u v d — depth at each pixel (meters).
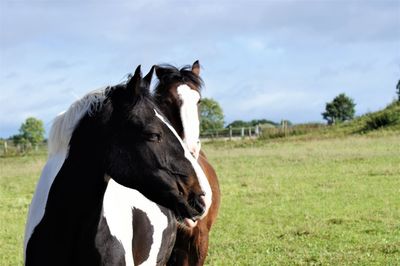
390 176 17.20
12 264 8.59
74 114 4.21
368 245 9.13
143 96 4.11
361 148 25.09
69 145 4.21
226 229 10.88
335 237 9.85
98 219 4.20
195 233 6.17
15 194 16.02
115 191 4.60
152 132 4.00
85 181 4.09
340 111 56.56
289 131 34.69
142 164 3.98
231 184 16.66
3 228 11.39
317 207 12.92
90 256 4.16
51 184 4.25
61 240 4.10
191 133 5.70
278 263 8.25
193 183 4.11
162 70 5.99
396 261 8.16
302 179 17.30
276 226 11.08
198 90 6.01
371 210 12.34
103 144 4.05
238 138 36.38
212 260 8.54
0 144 40.38
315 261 8.29
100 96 4.17
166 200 4.04
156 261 5.13
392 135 29.09
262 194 14.84
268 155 24.42
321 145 27.56
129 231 4.54
